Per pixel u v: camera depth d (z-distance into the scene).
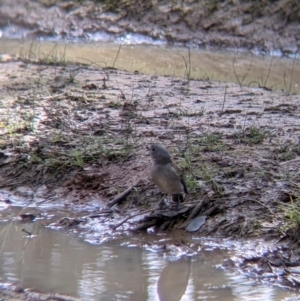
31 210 11.63
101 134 13.74
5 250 10.08
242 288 8.76
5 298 8.34
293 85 20.00
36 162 12.68
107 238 10.46
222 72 21.80
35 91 17.14
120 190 11.69
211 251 9.84
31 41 26.94
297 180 11.30
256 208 10.55
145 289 8.75
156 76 19.59
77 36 27.84
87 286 8.80
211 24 26.84
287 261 9.37
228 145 12.90
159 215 10.67
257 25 26.28
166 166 10.35
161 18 27.55
